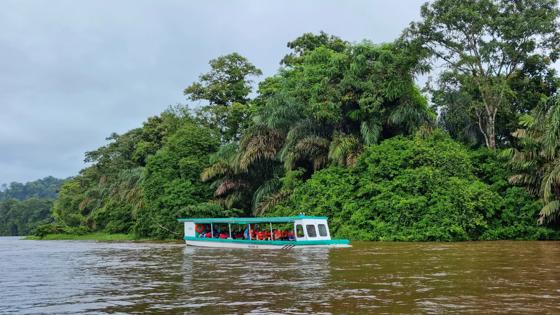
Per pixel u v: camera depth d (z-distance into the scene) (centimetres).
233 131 4809
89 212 7006
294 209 3195
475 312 706
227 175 3862
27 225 11006
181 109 5150
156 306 811
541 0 3081
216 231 2805
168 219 3972
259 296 877
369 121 3147
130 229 5056
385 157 2925
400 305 765
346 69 3228
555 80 3347
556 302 776
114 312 773
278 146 3622
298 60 4369
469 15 3000
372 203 2844
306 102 3347
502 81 3089
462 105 3266
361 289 927
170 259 1816
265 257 1745
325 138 3362
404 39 3123
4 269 1575
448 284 973
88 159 7738
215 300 851
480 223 2611
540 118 2659
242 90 5044
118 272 1393
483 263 1372
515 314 691
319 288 950
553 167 2567
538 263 1359
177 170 4203
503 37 3089
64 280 1227
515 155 2758
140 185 4716
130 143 6906
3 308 830
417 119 3142
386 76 3097
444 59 3250
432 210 2631
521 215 2709
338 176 3094
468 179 2881
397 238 2614
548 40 3116
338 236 2850
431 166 2811
